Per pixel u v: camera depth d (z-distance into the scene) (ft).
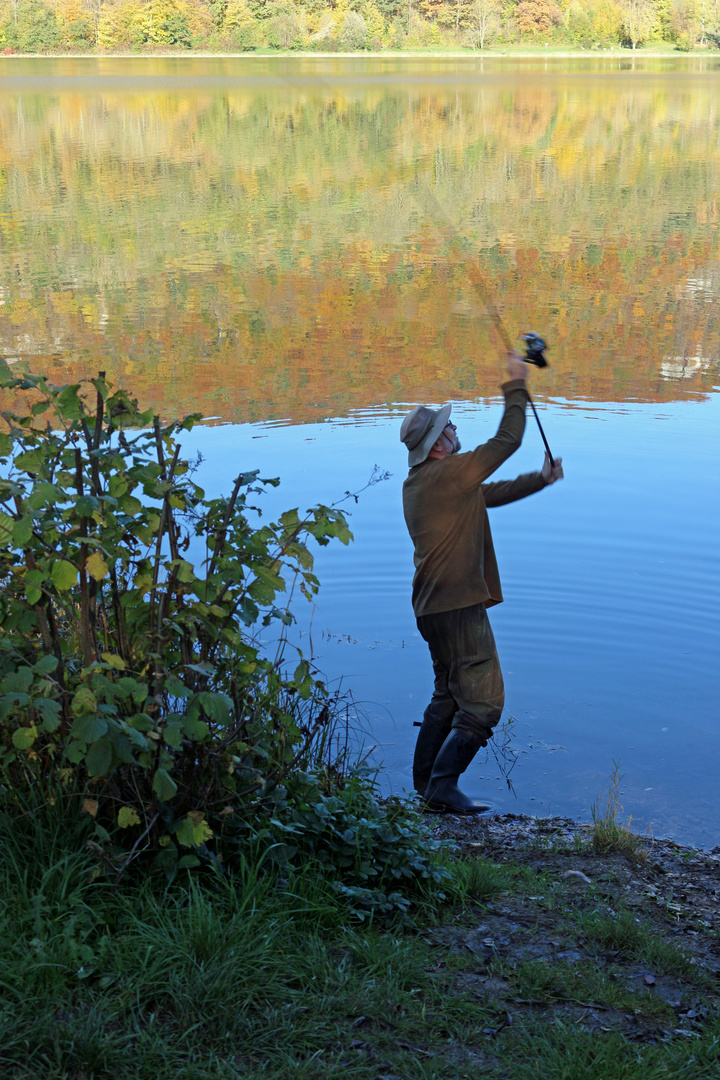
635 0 352.69
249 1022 8.56
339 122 145.48
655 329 46.85
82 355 40.91
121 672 10.31
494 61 292.61
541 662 19.04
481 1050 8.71
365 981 9.29
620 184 96.07
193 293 52.95
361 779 13.47
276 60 238.27
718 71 270.05
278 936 9.60
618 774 15.97
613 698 17.97
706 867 13.35
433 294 53.57
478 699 15.21
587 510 25.80
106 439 10.50
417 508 15.29
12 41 284.41
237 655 10.67
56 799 10.09
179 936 9.22
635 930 10.91
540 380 38.40
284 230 72.23
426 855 11.77
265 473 27.37
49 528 9.57
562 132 136.26
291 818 10.96
